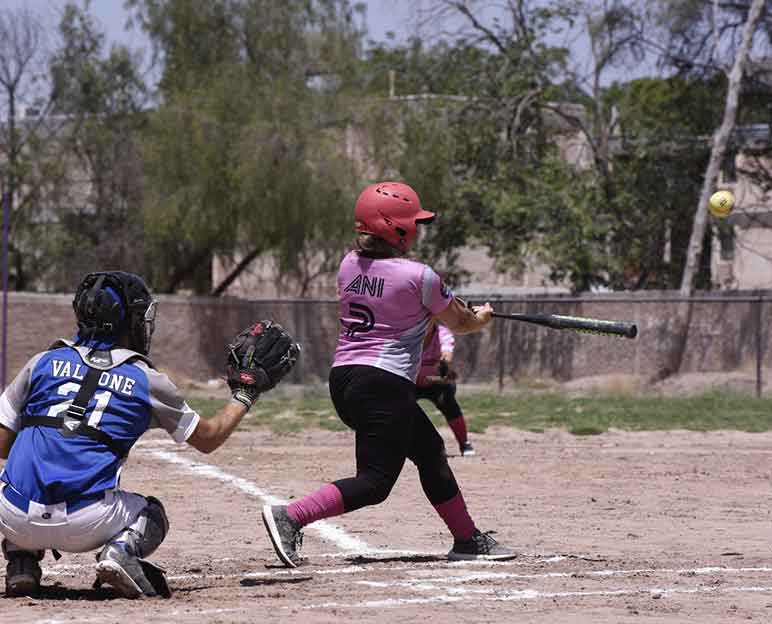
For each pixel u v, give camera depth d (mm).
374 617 10453
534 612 10906
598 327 13641
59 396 11188
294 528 12852
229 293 80500
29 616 10289
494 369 58406
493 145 69250
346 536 17125
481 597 11828
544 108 69938
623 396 45438
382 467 13195
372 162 66438
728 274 79500
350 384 13273
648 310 57000
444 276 69938
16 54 71812
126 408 11242
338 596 11758
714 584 12930
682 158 69375
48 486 10945
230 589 12234
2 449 11453
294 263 65438
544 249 64750
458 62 69750
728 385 49969
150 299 11734
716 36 64688
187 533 17516
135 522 11391
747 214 72688
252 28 66562
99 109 72000
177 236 66375
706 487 23281
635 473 25391
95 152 71625
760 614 11023
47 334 59562
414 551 15820
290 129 62844
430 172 65812
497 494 22141
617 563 14617
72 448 11055
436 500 14516
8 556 11766
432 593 12055
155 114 64438
